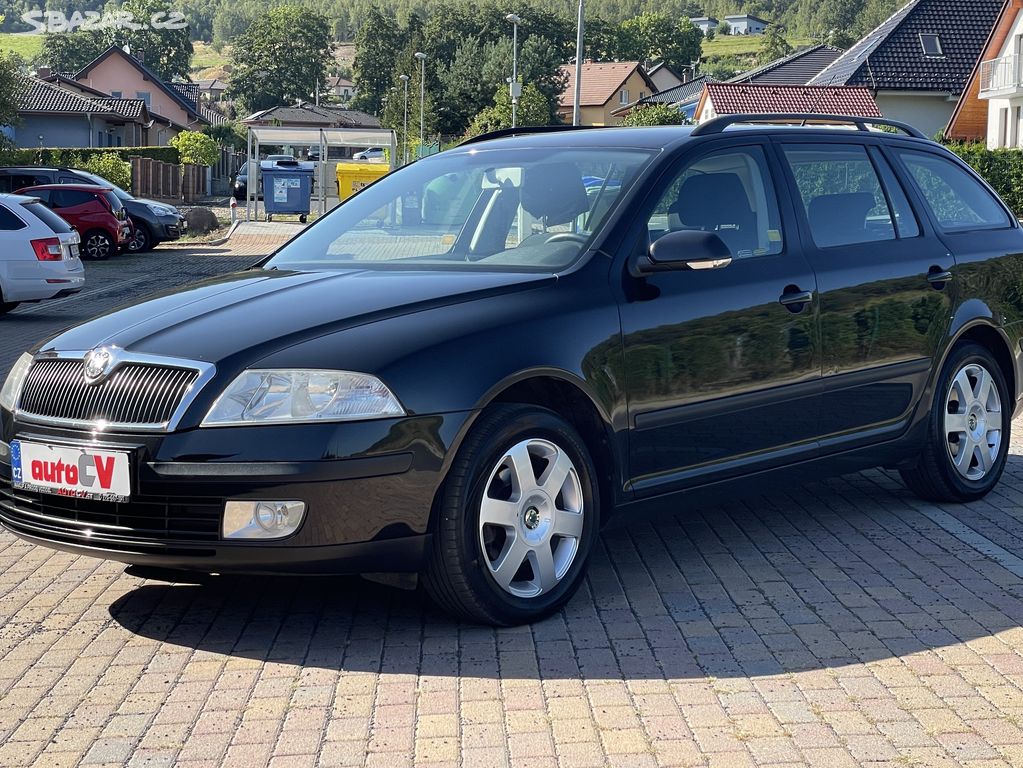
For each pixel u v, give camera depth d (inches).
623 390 179.6
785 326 201.3
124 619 178.9
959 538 218.2
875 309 217.6
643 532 223.3
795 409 205.0
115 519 160.7
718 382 191.9
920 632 169.9
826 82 2423.7
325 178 1696.6
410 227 208.1
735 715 142.5
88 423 162.9
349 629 172.4
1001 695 148.0
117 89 3607.3
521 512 170.4
